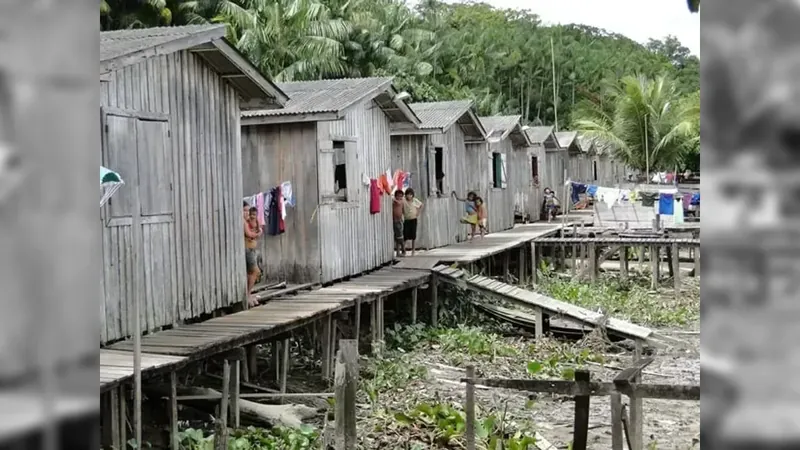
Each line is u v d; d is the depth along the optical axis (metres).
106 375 6.32
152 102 8.48
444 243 19.27
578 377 5.12
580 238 21.61
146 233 8.34
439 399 9.84
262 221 11.21
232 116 10.14
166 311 8.69
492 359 12.80
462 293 16.20
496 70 56.62
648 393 4.89
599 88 56.59
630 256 27.17
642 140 33.94
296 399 9.97
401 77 34.25
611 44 74.69
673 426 9.15
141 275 8.22
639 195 25.20
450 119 18.11
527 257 21.92
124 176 7.91
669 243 20.11
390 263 15.91
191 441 7.52
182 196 9.04
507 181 24.95
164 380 8.89
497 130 23.14
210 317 9.95
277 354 10.65
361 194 14.36
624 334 13.46
